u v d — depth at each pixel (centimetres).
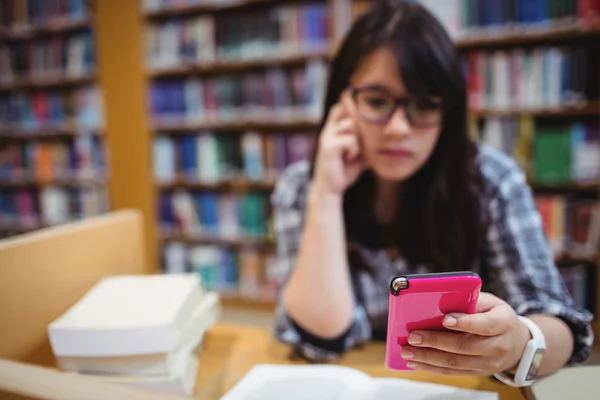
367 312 82
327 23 217
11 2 277
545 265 70
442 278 39
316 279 66
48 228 65
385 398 47
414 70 65
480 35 192
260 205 243
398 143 69
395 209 82
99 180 279
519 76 188
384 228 83
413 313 41
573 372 48
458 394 47
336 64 78
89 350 49
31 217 305
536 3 183
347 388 49
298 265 70
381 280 82
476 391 48
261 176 240
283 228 90
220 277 258
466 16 193
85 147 279
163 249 270
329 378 52
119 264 73
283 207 91
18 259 54
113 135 264
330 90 81
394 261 82
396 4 71
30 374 36
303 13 220
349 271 82
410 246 80
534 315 57
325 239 70
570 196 200
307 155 230
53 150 290
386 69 67
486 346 42
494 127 194
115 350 48
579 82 180
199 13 250
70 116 280
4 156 307
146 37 251
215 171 248
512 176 79
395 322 41
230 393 49
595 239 187
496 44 203
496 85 192
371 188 82
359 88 70
